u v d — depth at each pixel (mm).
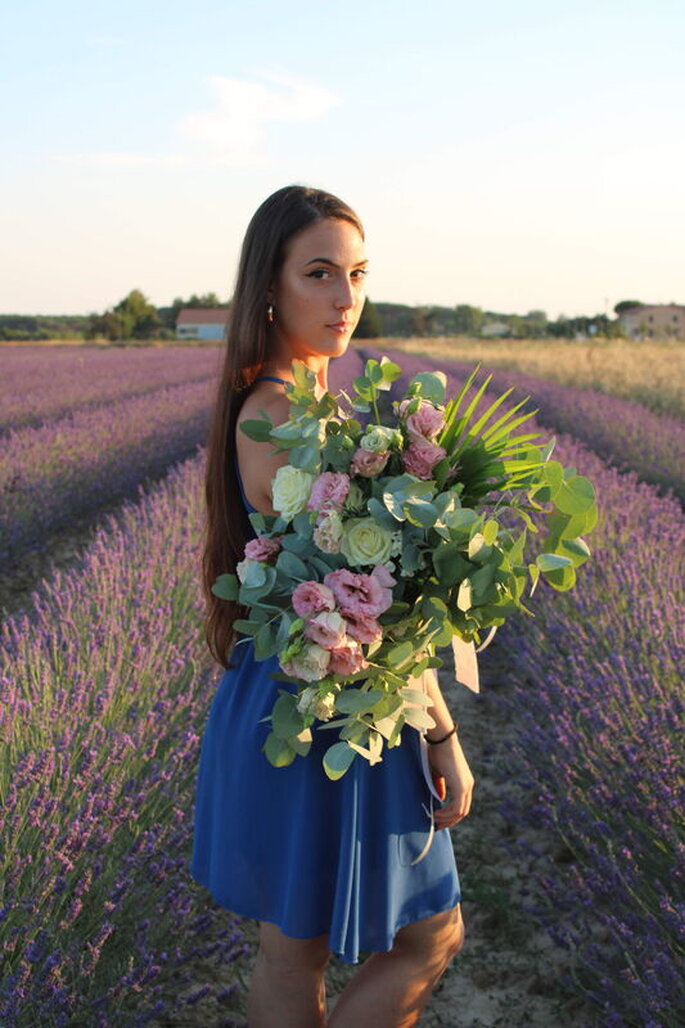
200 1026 2326
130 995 2227
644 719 2891
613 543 5098
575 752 3178
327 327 1753
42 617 3666
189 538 5086
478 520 1510
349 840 1683
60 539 7520
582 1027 2404
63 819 2393
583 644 3791
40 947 2012
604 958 2469
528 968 2645
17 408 14328
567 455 8180
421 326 126188
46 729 2674
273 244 1730
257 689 1766
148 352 44938
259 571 1581
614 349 30094
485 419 1636
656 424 11750
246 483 1732
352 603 1493
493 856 3162
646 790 2641
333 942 1686
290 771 1708
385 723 1595
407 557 1531
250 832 1737
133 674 3174
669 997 2092
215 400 1813
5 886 2158
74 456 8984
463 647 1755
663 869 2547
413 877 1773
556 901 2676
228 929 2521
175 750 2895
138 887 2387
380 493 1558
